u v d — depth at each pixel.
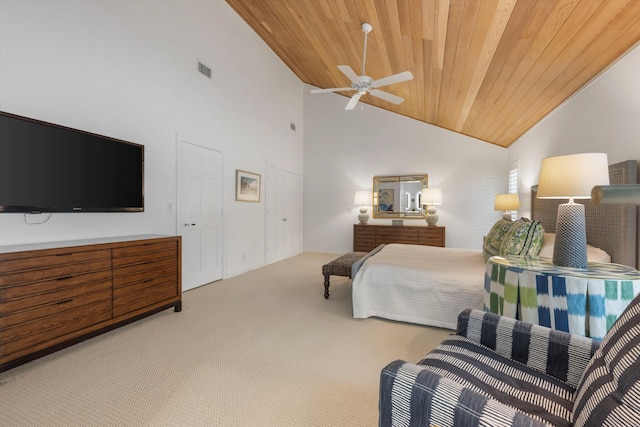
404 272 2.75
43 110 2.41
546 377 1.09
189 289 3.81
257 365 1.98
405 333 2.51
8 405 1.57
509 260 2.01
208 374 1.87
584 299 1.52
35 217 2.36
